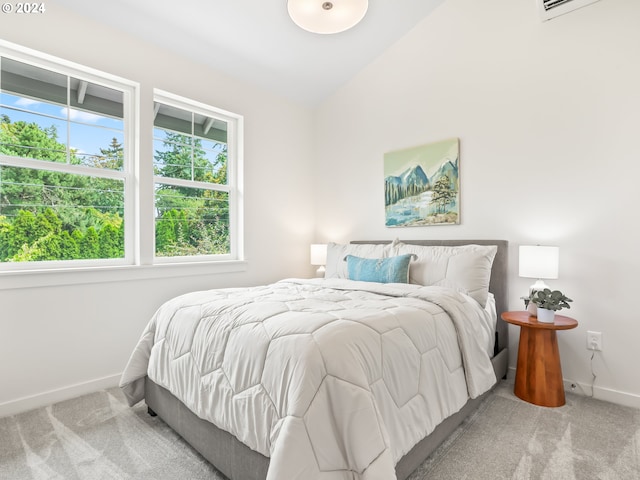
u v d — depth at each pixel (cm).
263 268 341
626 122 214
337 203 374
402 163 320
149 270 258
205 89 296
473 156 279
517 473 144
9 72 213
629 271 213
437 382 151
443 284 243
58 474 147
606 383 220
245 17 257
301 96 369
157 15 244
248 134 329
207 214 309
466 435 174
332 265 315
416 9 292
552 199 241
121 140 257
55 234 229
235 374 132
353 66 342
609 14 220
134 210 260
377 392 121
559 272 238
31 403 207
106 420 192
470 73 280
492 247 246
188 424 158
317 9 193
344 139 368
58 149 230
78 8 225
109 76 244
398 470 127
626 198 214
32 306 209
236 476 131
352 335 126
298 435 103
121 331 245
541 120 246
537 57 248
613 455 157
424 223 305
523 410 202
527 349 216
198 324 161
